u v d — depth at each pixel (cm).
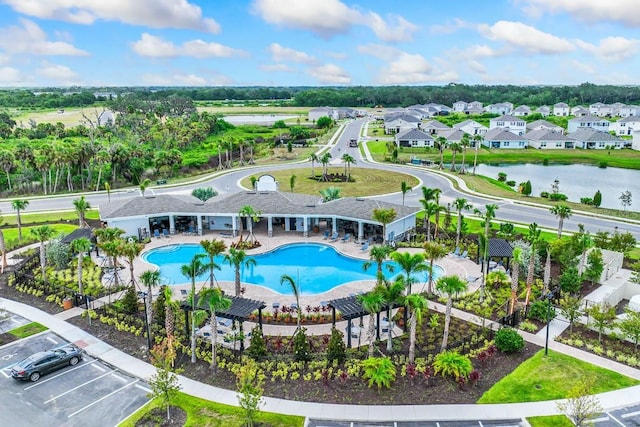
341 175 10794
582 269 4878
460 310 4244
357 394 3016
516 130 18625
